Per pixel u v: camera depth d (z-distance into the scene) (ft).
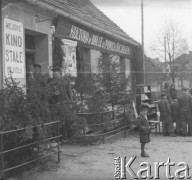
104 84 47.01
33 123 26.32
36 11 38.40
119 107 47.80
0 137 23.86
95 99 41.91
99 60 48.29
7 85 26.63
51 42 41.32
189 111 50.60
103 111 41.57
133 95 48.93
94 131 41.83
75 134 38.29
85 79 43.60
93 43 51.90
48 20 40.88
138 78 69.36
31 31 38.58
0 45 33.06
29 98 26.61
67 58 43.80
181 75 78.02
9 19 34.17
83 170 28.25
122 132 47.62
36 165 27.63
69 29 44.50
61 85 31.78
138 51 71.15
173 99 58.44
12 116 25.89
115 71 47.70
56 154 32.99
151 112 57.72
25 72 36.65
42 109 27.43
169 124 50.24
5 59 33.45
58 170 28.07
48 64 40.70
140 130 33.94
